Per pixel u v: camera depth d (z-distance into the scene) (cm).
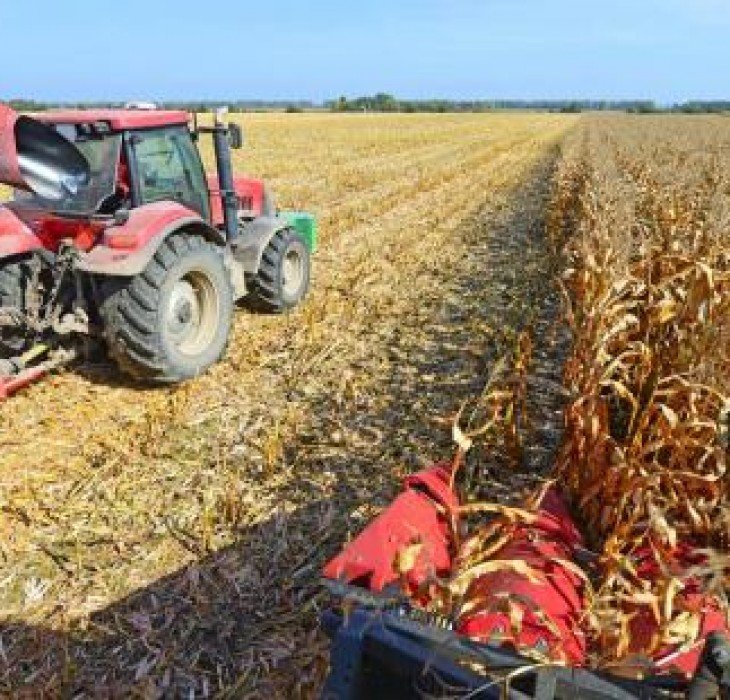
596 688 188
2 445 504
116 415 555
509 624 243
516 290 916
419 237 1257
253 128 4884
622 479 351
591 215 891
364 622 208
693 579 276
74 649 342
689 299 487
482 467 481
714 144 3008
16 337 541
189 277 601
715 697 181
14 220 530
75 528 422
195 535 420
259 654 340
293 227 816
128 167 592
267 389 614
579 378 467
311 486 469
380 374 651
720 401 379
